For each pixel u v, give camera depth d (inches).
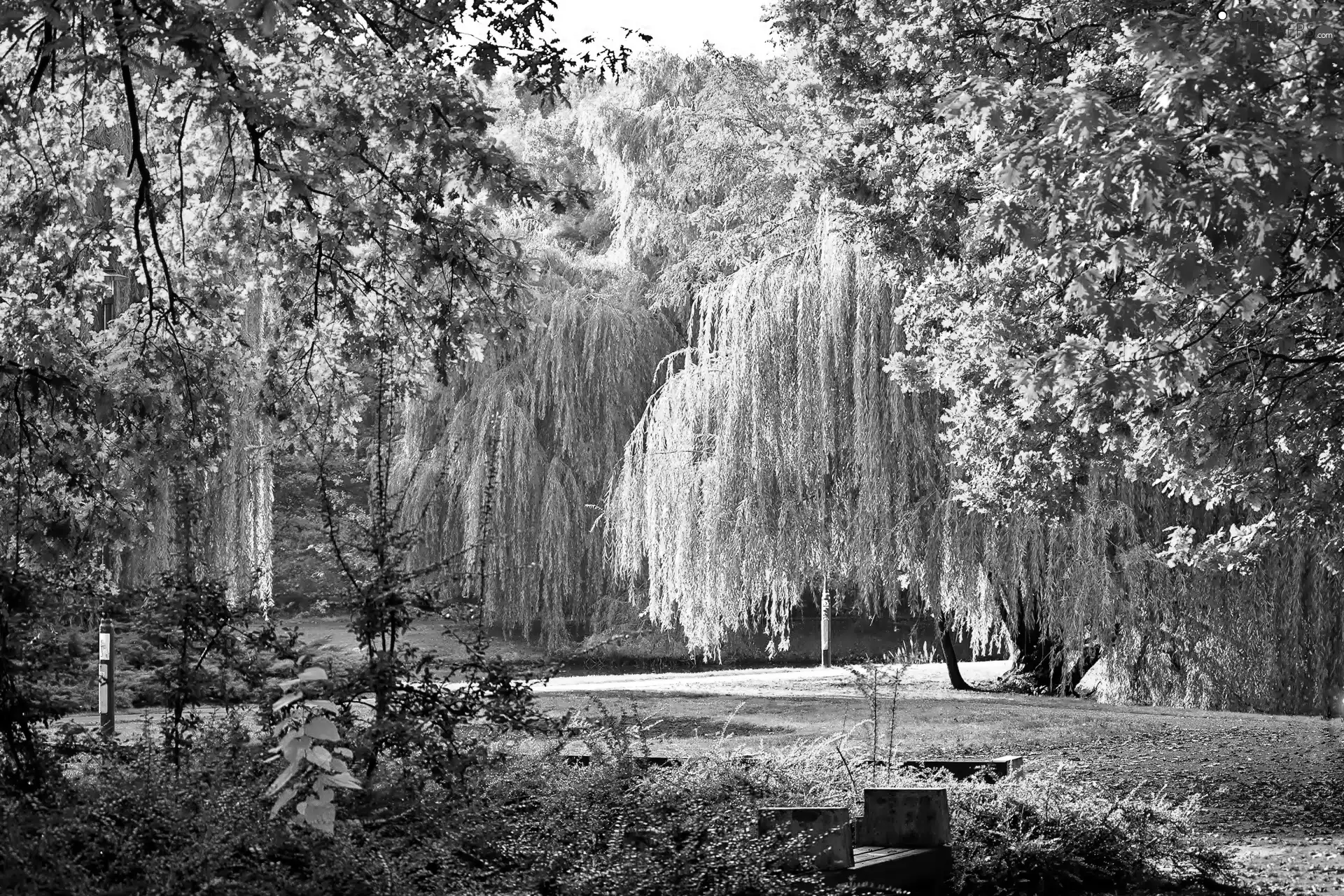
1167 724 751.7
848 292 918.4
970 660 1598.2
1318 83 296.7
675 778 339.0
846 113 628.1
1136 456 512.7
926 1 548.7
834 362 920.9
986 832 346.0
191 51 335.6
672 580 1008.2
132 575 555.5
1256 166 280.7
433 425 1397.6
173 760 271.6
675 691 951.6
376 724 257.4
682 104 1349.7
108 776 259.0
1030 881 332.2
